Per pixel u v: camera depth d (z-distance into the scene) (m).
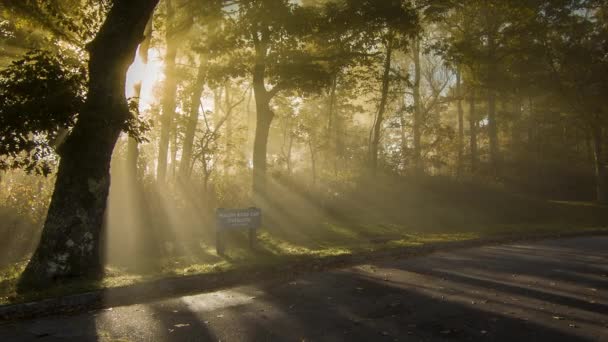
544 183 39.59
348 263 12.35
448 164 36.97
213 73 21.28
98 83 9.97
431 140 42.03
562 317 6.97
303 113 33.66
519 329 6.42
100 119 9.82
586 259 12.56
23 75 9.65
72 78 9.91
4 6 12.59
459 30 33.47
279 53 20.47
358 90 30.02
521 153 43.94
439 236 18.45
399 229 21.25
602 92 32.69
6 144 9.55
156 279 9.27
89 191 9.88
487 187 33.44
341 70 26.81
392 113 40.44
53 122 9.57
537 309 7.44
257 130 22.83
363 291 8.84
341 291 8.87
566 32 33.03
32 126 9.47
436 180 32.19
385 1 20.36
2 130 9.40
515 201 30.66
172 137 26.58
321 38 22.28
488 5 25.92
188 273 10.05
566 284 9.30
